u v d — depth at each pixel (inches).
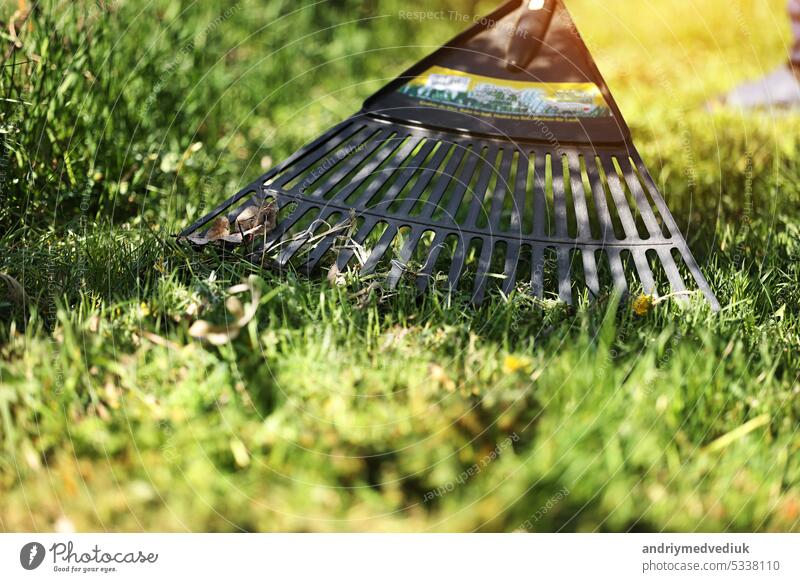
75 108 52.5
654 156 60.9
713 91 72.5
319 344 40.8
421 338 41.8
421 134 49.3
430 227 46.7
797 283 47.9
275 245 46.8
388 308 44.1
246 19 73.9
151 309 42.4
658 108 68.6
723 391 39.9
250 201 48.5
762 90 71.6
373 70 77.2
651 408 38.5
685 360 40.4
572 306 44.6
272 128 63.9
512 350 41.8
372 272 45.5
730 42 81.5
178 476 36.3
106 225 49.1
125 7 62.5
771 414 39.3
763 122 65.6
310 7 80.7
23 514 35.9
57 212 50.3
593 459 36.9
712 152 61.2
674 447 37.7
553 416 38.1
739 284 46.8
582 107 49.1
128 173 53.4
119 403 38.2
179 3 68.1
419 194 47.6
